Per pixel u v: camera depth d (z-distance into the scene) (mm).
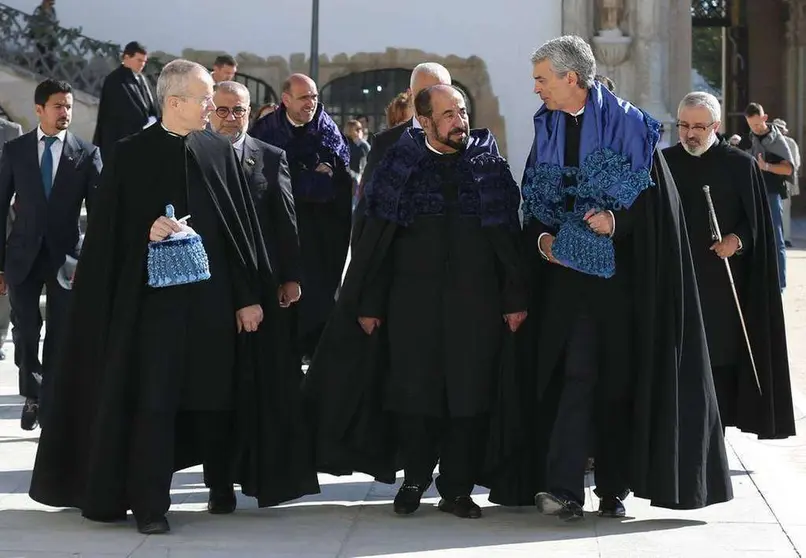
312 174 11320
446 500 8773
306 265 11352
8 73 28359
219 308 8234
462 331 8391
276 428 8578
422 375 8445
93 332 8219
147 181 8164
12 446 10891
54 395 8305
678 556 7633
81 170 11523
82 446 8258
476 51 31641
